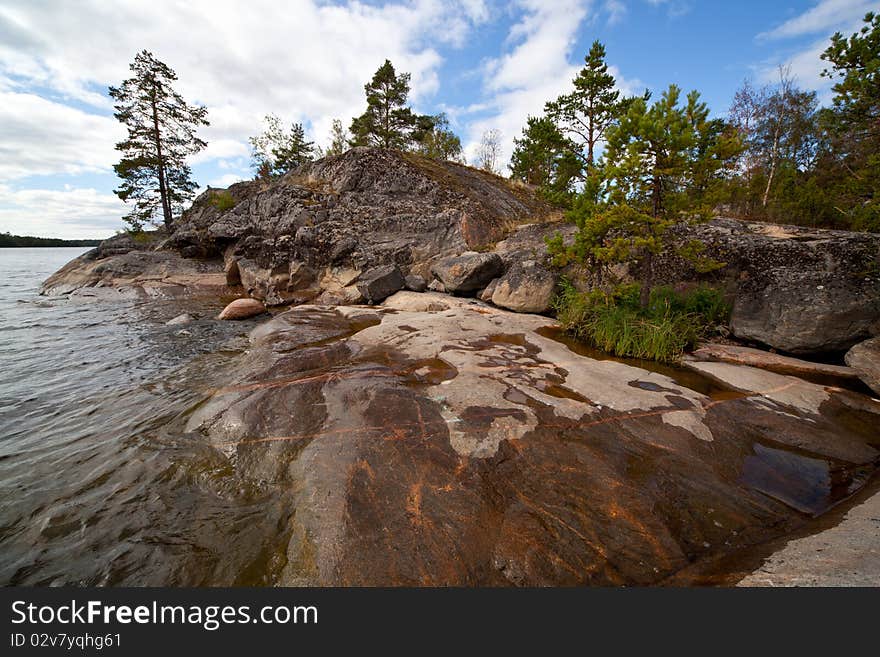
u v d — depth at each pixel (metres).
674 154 6.60
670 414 4.44
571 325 8.85
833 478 3.54
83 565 2.74
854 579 2.13
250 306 13.26
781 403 4.88
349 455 3.64
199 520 3.09
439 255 15.90
